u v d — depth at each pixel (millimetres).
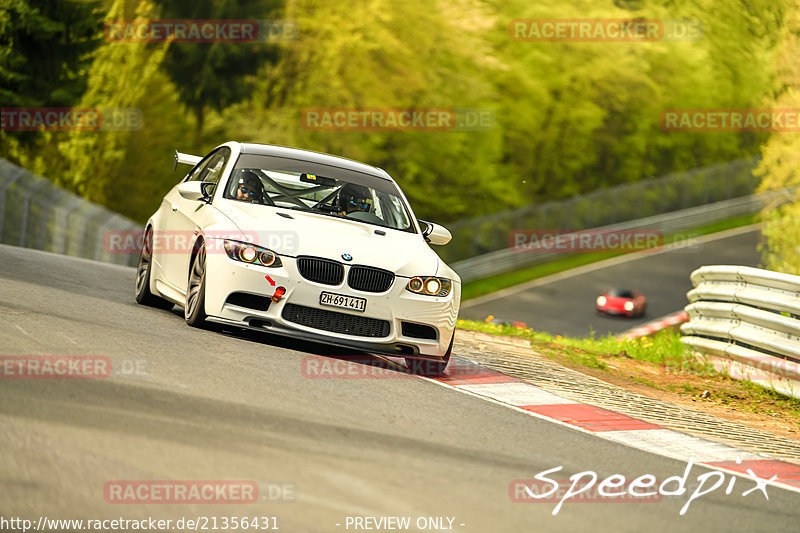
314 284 27125
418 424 21219
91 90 147625
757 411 33562
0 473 13547
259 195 30500
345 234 28797
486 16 180500
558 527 15367
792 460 25281
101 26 130500
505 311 148500
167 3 147750
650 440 24578
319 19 162000
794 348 34469
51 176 147625
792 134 133500
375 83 166875
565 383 32031
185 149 159875
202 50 147875
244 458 16094
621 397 31375
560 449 21359
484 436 21281
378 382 25531
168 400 19000
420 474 17047
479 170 193250
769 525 17625
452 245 179375
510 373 32031
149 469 14797
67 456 14680
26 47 129375
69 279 37688
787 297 35375
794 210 112438
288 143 157875
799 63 144375
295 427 18750
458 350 35719
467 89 178625
